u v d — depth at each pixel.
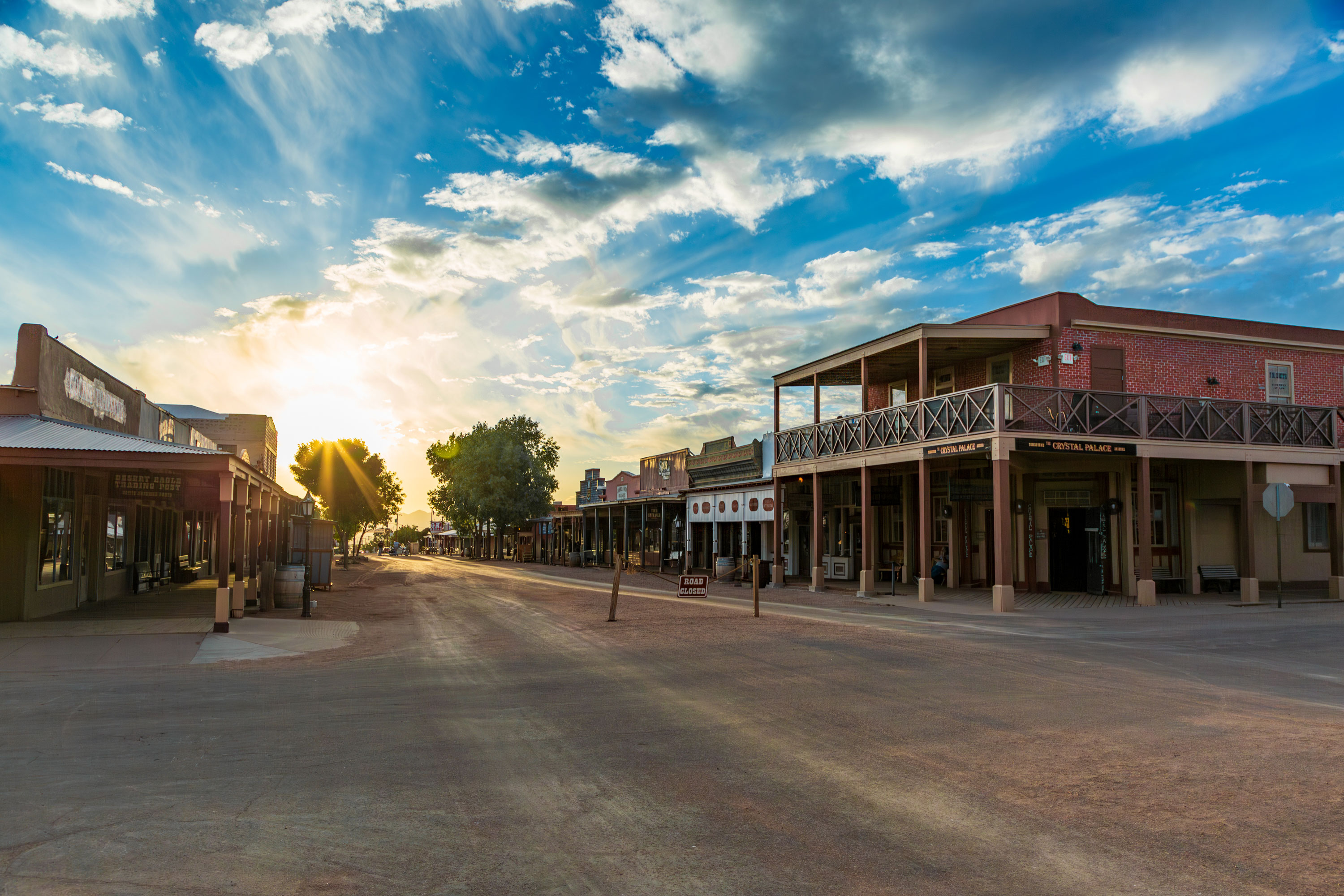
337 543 65.75
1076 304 21.94
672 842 4.61
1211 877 4.09
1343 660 11.37
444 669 10.81
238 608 17.58
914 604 20.41
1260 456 20.81
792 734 7.10
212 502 16.77
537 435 68.00
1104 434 19.70
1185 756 6.32
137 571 23.30
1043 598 21.52
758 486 32.12
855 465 23.77
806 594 24.34
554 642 13.55
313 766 6.11
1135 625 15.84
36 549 16.14
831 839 4.65
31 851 4.44
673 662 11.27
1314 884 4.00
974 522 25.33
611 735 7.08
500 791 5.52
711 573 36.34
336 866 4.25
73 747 6.65
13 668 10.77
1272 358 24.05
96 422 19.16
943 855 4.41
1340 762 6.13
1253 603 20.14
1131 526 22.06
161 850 4.46
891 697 8.67
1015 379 23.09
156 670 10.74
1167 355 22.75
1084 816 4.99
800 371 27.48
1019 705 8.24
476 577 37.78
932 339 21.92
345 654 12.34
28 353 16.20
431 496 77.50
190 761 6.25
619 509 49.78
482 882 4.07
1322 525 24.30
